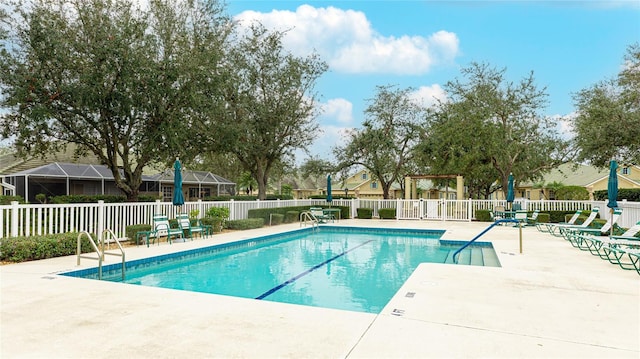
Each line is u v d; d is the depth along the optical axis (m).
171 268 9.52
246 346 3.61
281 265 9.90
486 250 11.90
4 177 24.03
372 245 13.50
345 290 7.42
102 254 7.85
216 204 15.46
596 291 5.71
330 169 27.64
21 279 6.47
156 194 32.88
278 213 18.92
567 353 3.46
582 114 19.78
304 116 22.52
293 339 3.79
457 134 22.34
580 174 39.41
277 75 21.47
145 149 14.12
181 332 3.99
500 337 3.85
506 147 22.58
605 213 16.27
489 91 23.12
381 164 25.81
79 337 3.85
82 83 11.92
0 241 7.95
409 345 3.62
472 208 21.00
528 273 7.01
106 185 28.05
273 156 23.20
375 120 26.34
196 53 14.45
